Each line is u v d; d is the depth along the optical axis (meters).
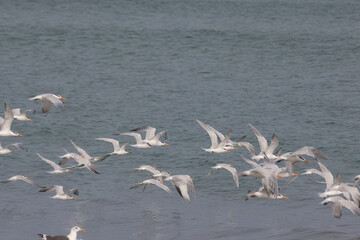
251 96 65.62
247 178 40.22
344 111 59.50
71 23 108.81
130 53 87.81
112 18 116.00
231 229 30.89
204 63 82.75
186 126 54.38
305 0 155.62
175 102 62.66
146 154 46.28
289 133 52.31
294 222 31.75
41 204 35.16
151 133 36.19
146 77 74.00
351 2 152.88
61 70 76.12
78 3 130.12
